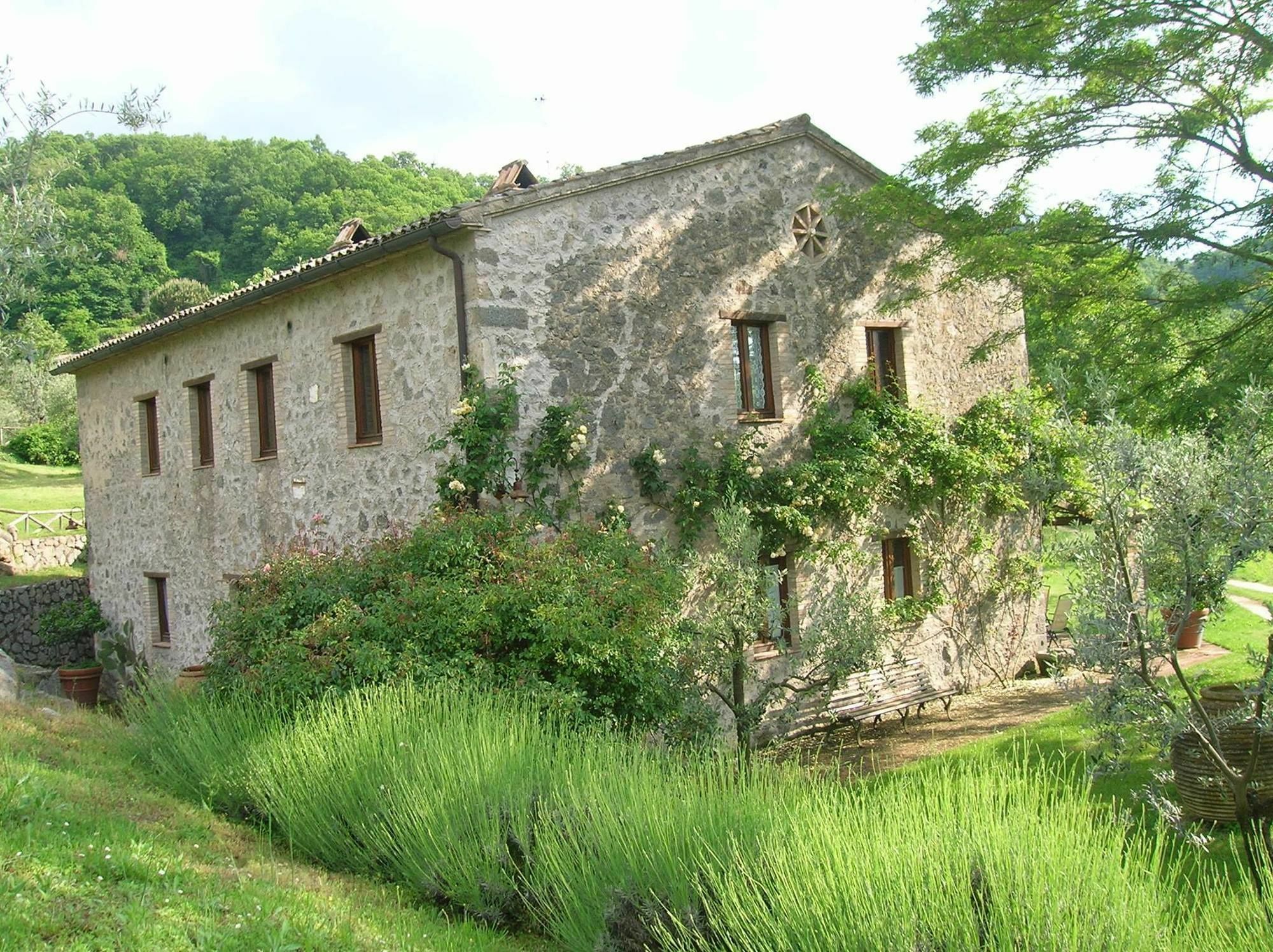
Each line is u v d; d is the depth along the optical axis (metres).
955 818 4.25
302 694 7.54
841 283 12.30
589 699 7.81
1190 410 10.27
